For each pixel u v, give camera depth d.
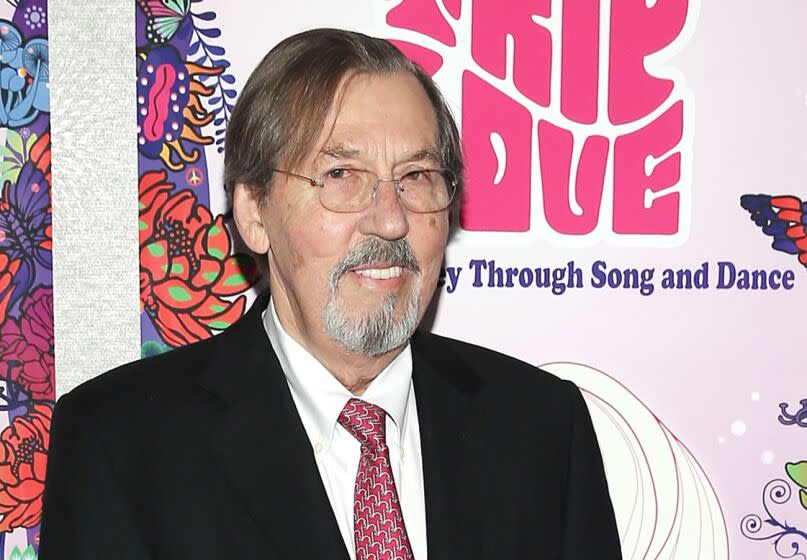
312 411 0.95
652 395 1.29
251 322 1.01
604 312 1.28
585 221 1.27
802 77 1.27
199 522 0.88
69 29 1.19
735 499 1.30
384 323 0.87
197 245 1.23
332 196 0.86
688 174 1.27
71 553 0.86
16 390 1.21
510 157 1.26
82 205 1.21
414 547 0.94
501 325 1.27
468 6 1.24
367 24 1.23
